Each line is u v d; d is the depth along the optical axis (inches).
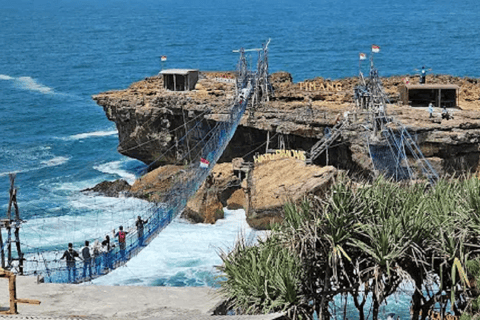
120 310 886.4
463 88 3132.4
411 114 2687.0
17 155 3929.6
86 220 2706.7
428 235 1044.5
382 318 1521.9
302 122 2768.2
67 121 4909.0
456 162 2556.6
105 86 6678.2
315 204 1080.8
